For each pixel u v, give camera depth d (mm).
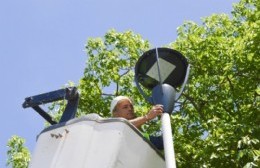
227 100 14852
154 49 5203
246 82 14844
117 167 4301
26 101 5418
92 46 16797
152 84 5172
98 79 16469
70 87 5184
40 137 4750
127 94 16312
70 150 4496
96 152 4379
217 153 11844
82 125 4594
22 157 16016
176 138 14336
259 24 14789
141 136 4559
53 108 15641
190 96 15180
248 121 13133
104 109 16078
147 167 4547
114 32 16969
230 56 15117
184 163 12992
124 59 16734
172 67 5168
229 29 16969
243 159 11398
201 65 15523
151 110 4863
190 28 16438
